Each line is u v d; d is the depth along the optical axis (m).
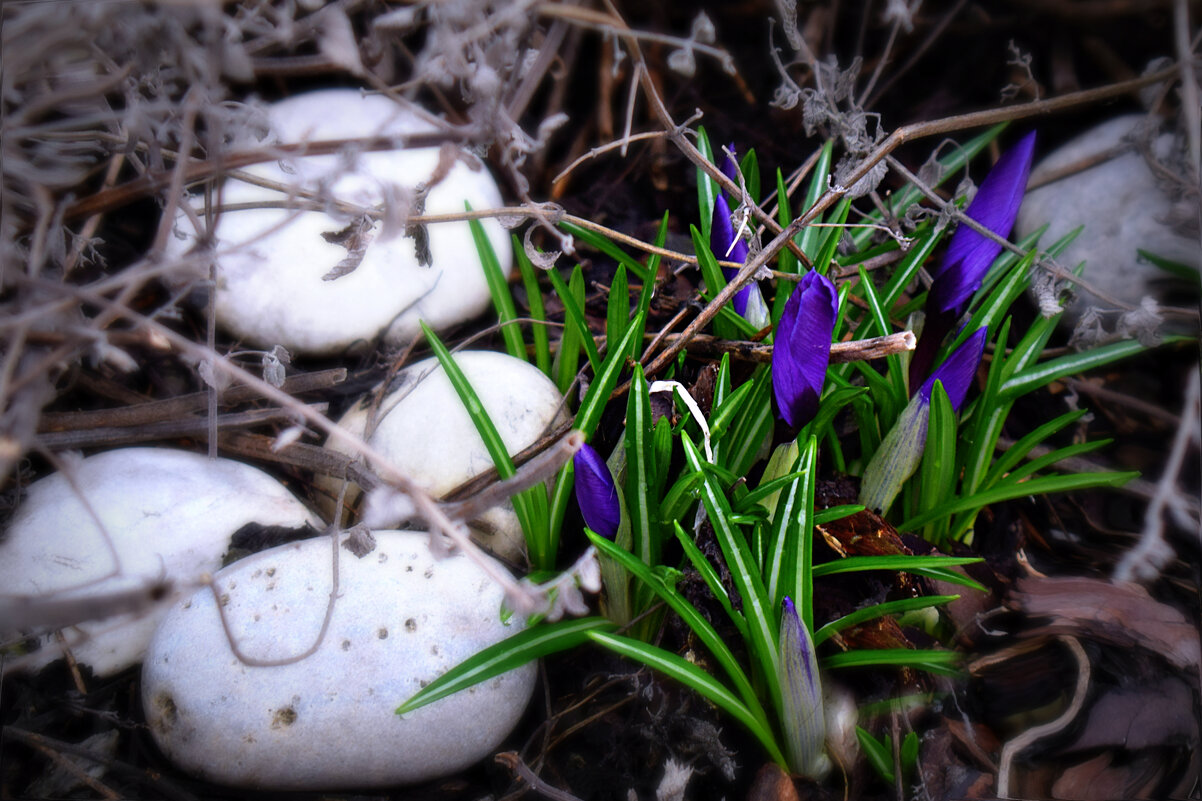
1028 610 0.42
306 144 0.39
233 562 0.41
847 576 0.41
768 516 0.40
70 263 0.41
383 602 0.39
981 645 0.42
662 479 0.40
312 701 0.38
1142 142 0.44
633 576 0.41
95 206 0.40
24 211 0.40
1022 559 0.44
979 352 0.40
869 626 0.40
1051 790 0.40
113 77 0.37
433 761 0.39
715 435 0.41
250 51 0.40
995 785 0.39
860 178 0.42
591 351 0.43
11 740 0.39
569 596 0.36
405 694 0.39
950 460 0.42
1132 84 0.44
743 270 0.41
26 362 0.37
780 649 0.38
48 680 0.40
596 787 0.40
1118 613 0.42
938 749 0.40
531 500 0.42
